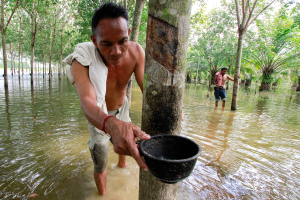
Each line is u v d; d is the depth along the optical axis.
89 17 12.40
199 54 23.75
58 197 2.38
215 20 20.73
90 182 2.72
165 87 1.26
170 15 1.18
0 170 2.90
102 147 2.18
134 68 2.09
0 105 7.44
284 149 3.84
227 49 19.59
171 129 1.33
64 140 4.06
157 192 1.37
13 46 32.94
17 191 2.46
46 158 3.32
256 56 18.77
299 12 13.47
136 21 5.30
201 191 2.49
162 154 1.22
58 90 12.70
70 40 26.89
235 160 3.32
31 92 11.42
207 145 3.93
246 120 6.18
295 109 8.54
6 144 3.80
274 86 28.95
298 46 16.30
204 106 8.59
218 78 8.23
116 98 2.26
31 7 16.05
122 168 3.13
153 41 1.24
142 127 1.40
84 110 1.28
